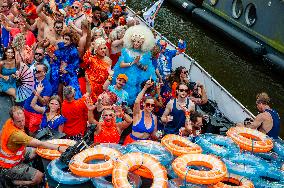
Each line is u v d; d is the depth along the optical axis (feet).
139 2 74.84
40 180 19.19
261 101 22.36
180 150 17.15
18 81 24.81
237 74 50.75
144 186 15.28
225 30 58.80
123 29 29.48
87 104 20.27
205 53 56.34
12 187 19.19
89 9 35.04
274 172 17.04
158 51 26.73
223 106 26.76
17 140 18.19
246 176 16.76
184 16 70.13
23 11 34.40
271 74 50.67
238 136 19.13
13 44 26.84
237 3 58.95
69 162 15.72
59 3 39.91
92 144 17.93
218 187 15.58
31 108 22.99
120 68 26.00
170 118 22.75
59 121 21.56
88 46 26.89
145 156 15.52
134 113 21.61
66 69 26.00
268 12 52.01
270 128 21.97
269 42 51.85
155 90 25.61
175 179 15.67
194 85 26.96
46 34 29.81
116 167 14.97
